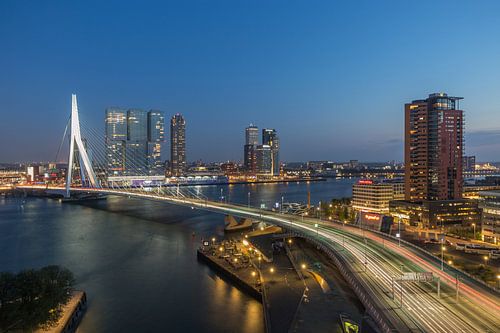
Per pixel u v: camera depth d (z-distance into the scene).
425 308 83.00
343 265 114.19
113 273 140.12
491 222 173.50
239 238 195.88
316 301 101.38
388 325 74.38
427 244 167.62
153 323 99.75
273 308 99.44
